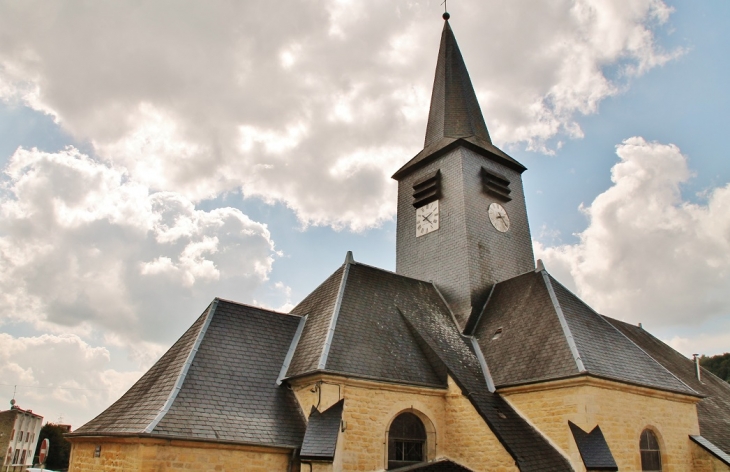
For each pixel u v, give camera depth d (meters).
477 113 27.64
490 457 14.62
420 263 24.34
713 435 19.27
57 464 63.75
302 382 15.34
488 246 23.28
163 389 14.43
